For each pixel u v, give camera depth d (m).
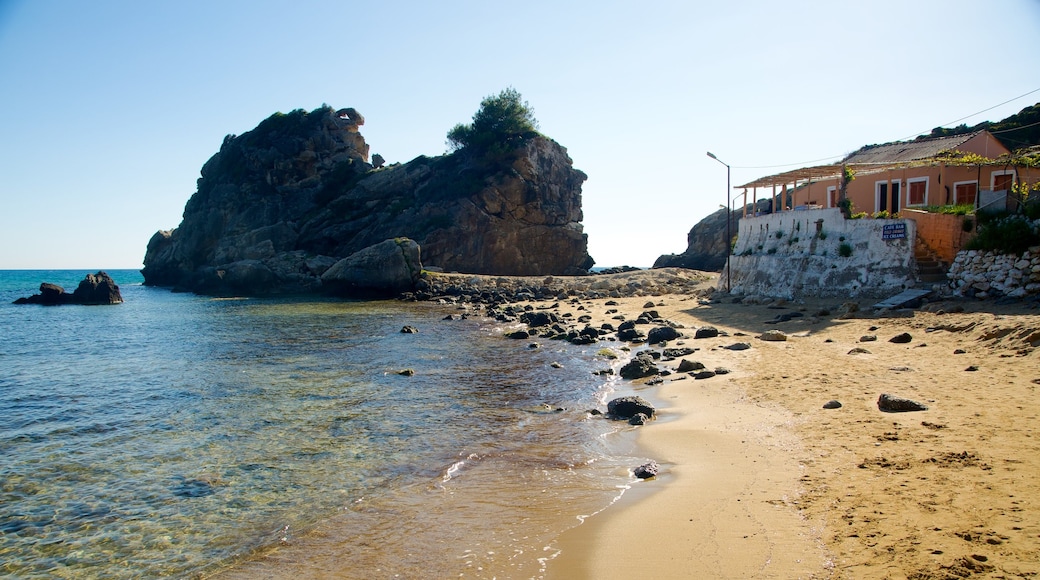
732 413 13.72
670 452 11.67
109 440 13.80
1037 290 21.80
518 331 29.92
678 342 24.11
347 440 13.41
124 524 9.42
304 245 75.81
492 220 75.38
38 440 13.84
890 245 28.47
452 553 8.05
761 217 38.50
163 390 19.03
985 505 7.36
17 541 8.95
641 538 8.02
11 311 50.50
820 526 7.56
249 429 14.44
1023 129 47.78
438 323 37.69
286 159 80.81
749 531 7.76
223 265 71.94
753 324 26.81
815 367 17.23
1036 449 9.08
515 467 11.44
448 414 15.49
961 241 26.39
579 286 57.31
